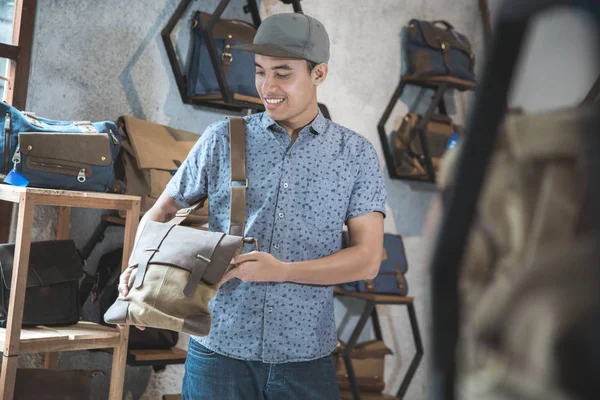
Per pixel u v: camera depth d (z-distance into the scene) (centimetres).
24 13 286
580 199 25
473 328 27
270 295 180
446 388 27
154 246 181
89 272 312
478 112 26
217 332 182
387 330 421
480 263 27
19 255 230
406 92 424
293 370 181
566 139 26
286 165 186
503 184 27
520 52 25
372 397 381
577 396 23
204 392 182
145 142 291
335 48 390
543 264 25
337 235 189
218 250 173
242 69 317
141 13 318
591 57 23
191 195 195
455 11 445
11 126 247
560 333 24
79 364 310
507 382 26
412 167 408
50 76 296
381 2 408
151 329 294
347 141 193
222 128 191
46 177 247
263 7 360
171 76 330
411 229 429
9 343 227
